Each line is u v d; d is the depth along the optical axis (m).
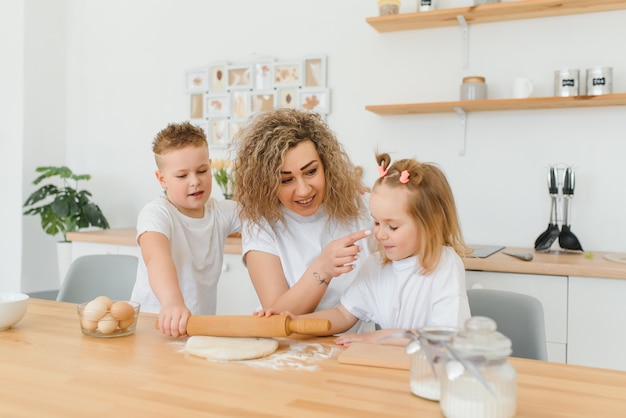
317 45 3.09
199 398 0.80
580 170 2.56
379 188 1.25
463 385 0.71
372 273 1.37
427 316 1.28
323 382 0.88
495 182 2.71
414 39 2.86
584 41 2.55
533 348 1.44
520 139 2.66
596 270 2.01
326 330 1.08
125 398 0.80
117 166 3.74
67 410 0.76
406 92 2.88
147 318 1.36
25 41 3.73
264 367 0.96
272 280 1.45
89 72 3.82
